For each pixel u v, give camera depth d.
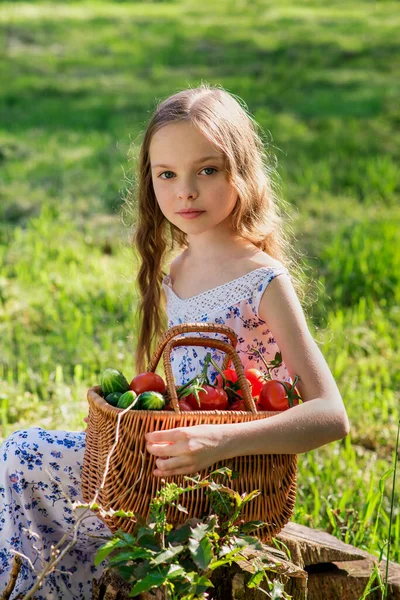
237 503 2.65
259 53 23.11
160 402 2.75
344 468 5.17
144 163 3.56
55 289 8.45
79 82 19.91
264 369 3.22
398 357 7.21
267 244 3.47
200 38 25.17
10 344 7.00
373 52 22.98
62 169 12.80
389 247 9.50
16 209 10.97
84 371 6.42
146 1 33.19
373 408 6.18
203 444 2.63
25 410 5.48
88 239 9.99
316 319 8.00
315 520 4.27
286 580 2.90
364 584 3.37
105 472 2.58
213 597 2.83
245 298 3.16
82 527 3.24
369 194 12.32
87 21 27.89
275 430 2.74
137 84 19.70
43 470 3.17
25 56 22.67
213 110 3.22
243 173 3.29
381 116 16.58
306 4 32.03
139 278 3.76
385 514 4.48
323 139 14.95
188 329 2.84
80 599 3.33
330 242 10.09
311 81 19.83
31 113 16.94
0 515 3.17
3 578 3.15
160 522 2.57
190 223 3.20
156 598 2.71
